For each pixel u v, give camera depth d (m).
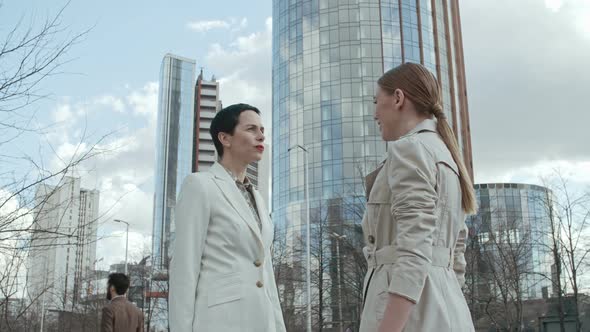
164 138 153.38
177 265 3.35
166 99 156.88
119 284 7.60
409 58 69.81
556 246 21.62
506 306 23.53
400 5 71.31
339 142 66.62
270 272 3.69
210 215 3.51
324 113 68.50
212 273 3.40
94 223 8.07
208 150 154.00
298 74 72.31
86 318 36.19
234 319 3.29
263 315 3.40
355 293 29.55
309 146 68.31
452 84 73.44
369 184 2.65
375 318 2.36
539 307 35.03
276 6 78.94
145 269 40.00
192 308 3.27
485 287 26.80
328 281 33.09
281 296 32.34
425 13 72.56
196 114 157.75
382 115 2.73
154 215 147.75
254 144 3.85
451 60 74.75
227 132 3.88
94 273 38.06
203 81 158.75
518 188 57.56
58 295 34.72
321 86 69.75
